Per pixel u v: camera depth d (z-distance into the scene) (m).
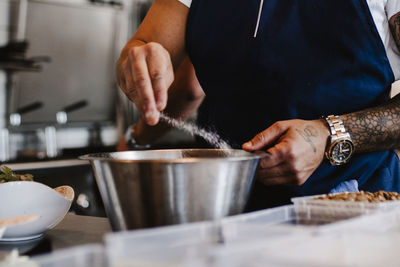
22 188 0.83
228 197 0.73
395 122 1.03
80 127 3.74
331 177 1.12
